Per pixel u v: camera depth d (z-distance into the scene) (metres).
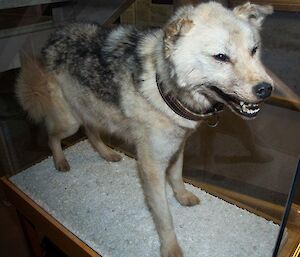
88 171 1.88
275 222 1.43
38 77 1.62
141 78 1.15
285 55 1.32
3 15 1.64
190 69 1.01
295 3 1.16
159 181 1.25
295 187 0.98
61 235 1.49
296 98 1.33
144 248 1.36
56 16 1.76
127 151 2.02
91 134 1.93
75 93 1.51
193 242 1.37
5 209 2.24
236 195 1.61
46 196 1.71
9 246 1.97
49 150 2.08
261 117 1.58
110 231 1.46
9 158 1.96
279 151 1.50
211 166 1.86
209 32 0.96
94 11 1.65
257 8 1.08
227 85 0.96
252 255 1.30
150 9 1.43
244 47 0.95
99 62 1.31
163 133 1.17
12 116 1.95
